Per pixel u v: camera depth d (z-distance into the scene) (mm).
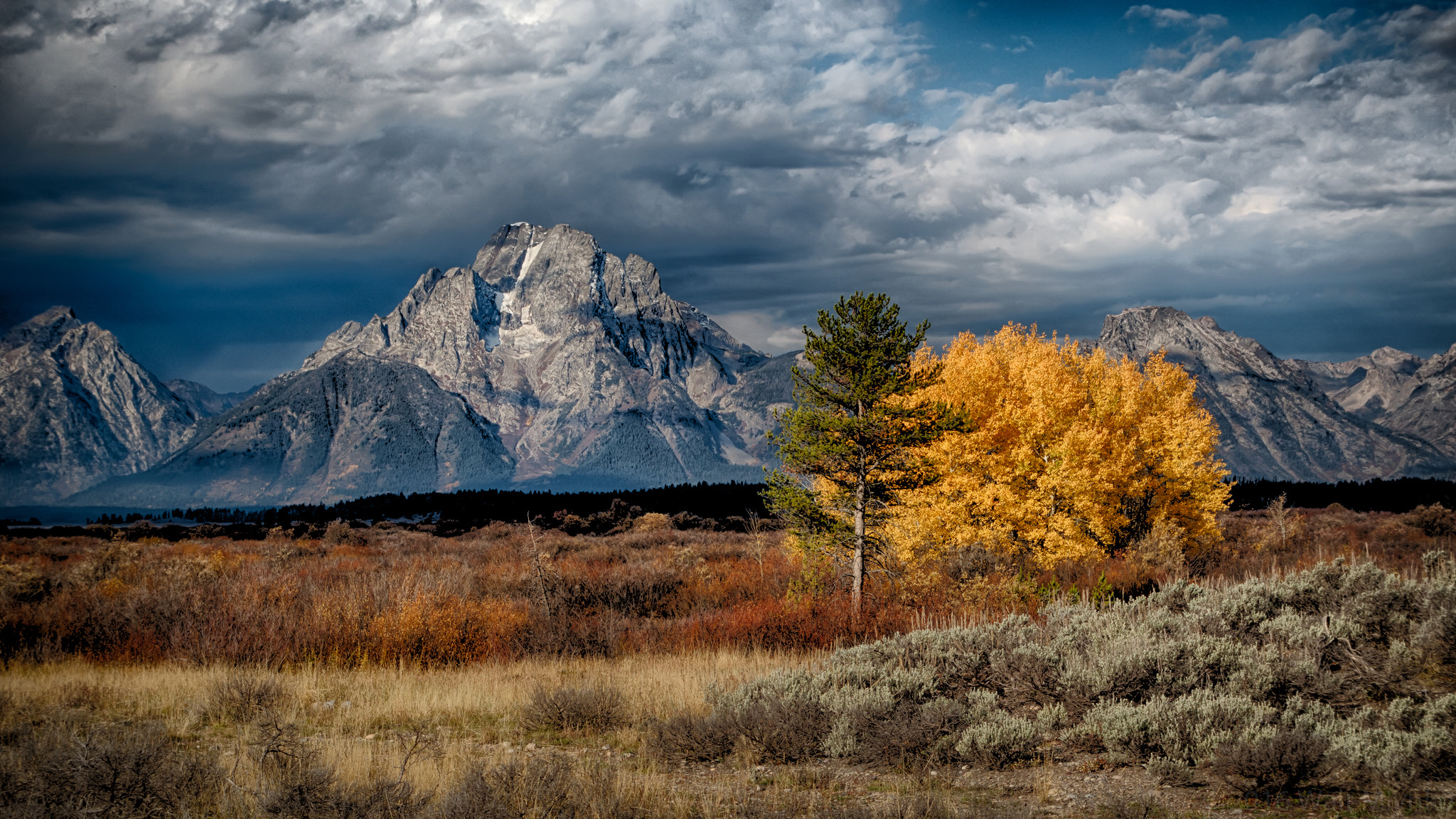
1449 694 7586
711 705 10531
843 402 19672
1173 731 7148
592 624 18656
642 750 9023
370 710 11344
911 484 19375
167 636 16266
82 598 19047
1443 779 6293
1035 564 22047
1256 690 8102
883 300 19078
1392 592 10438
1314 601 11242
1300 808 6125
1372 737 6688
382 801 6254
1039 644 10492
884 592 19656
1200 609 11320
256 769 7441
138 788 6676
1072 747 8008
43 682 12758
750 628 17391
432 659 16188
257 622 16578
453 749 9141
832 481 20016
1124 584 20547
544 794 6773
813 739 8672
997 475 22266
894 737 8094
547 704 10625
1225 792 6555
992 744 7703
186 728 10078
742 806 6801
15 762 7152
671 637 17750
